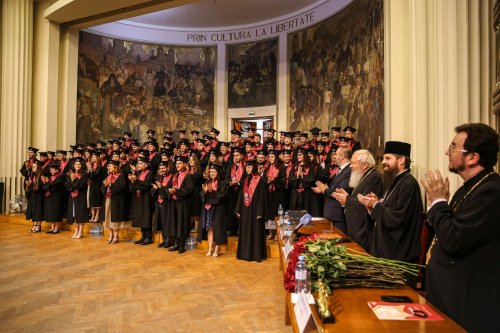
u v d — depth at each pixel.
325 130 12.82
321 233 3.78
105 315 4.25
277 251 7.36
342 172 5.06
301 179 8.01
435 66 3.95
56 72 13.16
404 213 3.02
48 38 12.93
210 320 4.11
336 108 12.29
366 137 10.32
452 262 2.00
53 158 11.25
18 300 4.75
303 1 13.61
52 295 4.94
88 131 14.43
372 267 2.12
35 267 6.39
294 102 14.33
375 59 9.80
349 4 11.54
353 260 2.13
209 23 15.97
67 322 4.05
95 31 14.78
